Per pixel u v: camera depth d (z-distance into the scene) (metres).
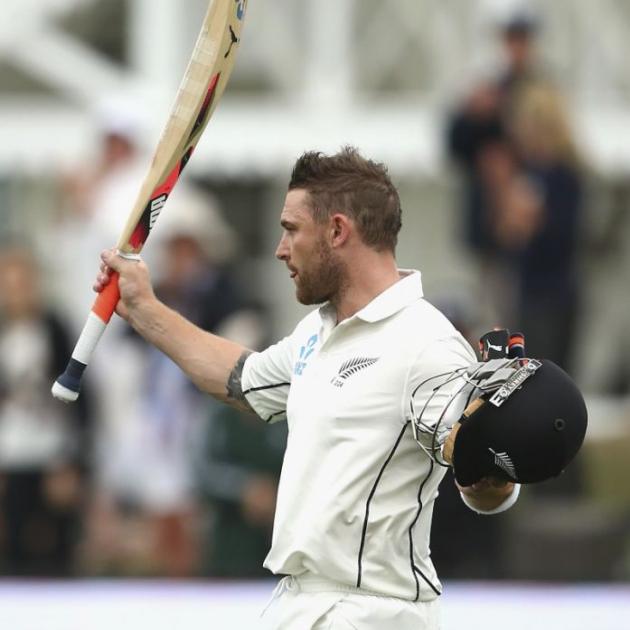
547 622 25.59
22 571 30.28
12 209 38.03
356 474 14.48
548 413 13.91
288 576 15.14
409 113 37.41
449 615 25.67
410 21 37.25
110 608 25.97
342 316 15.06
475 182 32.22
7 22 37.06
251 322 30.38
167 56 37.28
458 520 27.09
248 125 37.69
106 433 30.97
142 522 30.36
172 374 30.56
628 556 30.33
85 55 37.66
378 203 14.90
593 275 37.31
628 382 36.72
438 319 14.79
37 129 37.84
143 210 15.91
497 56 34.12
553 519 29.88
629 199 37.41
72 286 33.06
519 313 31.70
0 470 30.64
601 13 36.78
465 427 14.07
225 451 28.33
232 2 15.77
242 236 38.41
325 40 37.53
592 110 37.09
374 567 14.55
